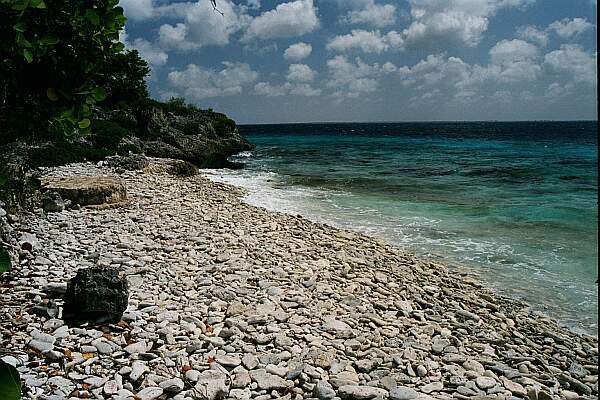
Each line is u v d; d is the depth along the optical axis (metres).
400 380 3.21
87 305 3.44
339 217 9.08
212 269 4.97
